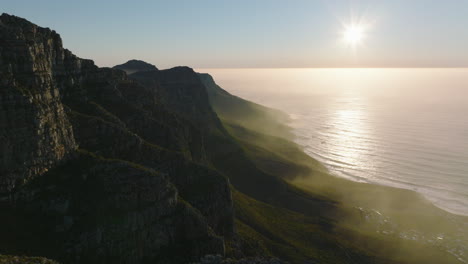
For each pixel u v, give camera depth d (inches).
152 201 2183.8
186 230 2308.1
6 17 2249.0
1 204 1768.0
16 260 1498.5
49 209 1891.0
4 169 1793.8
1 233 1664.6
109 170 2164.1
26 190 1860.2
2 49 1904.5
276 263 2043.6
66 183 2036.2
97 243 1895.9
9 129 1809.8
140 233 2071.9
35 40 2260.1
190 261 2174.0
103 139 2588.6
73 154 2237.9
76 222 1909.4
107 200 2038.6
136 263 2003.0
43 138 1982.0
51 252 1737.2
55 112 2182.6
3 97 1798.7
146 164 2701.8
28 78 2005.4
